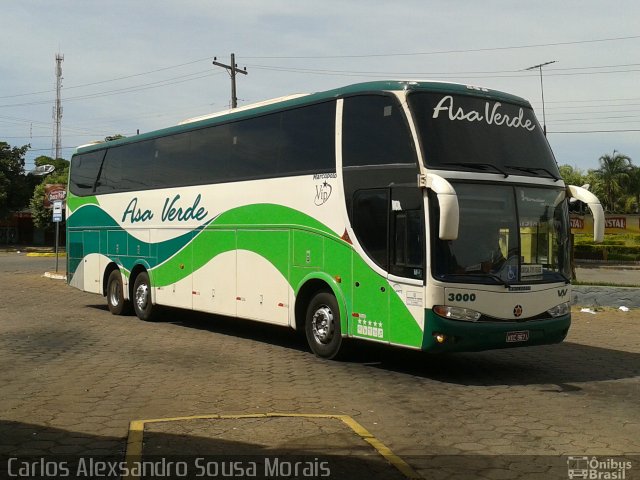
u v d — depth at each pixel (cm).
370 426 669
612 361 1079
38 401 753
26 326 1381
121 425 656
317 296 1056
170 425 642
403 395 813
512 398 806
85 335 1276
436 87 938
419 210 880
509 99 991
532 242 938
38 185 5238
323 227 1030
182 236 1375
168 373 920
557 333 953
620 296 1761
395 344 906
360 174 973
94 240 1709
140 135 1554
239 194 1219
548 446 611
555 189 981
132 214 1554
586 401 794
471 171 898
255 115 1202
